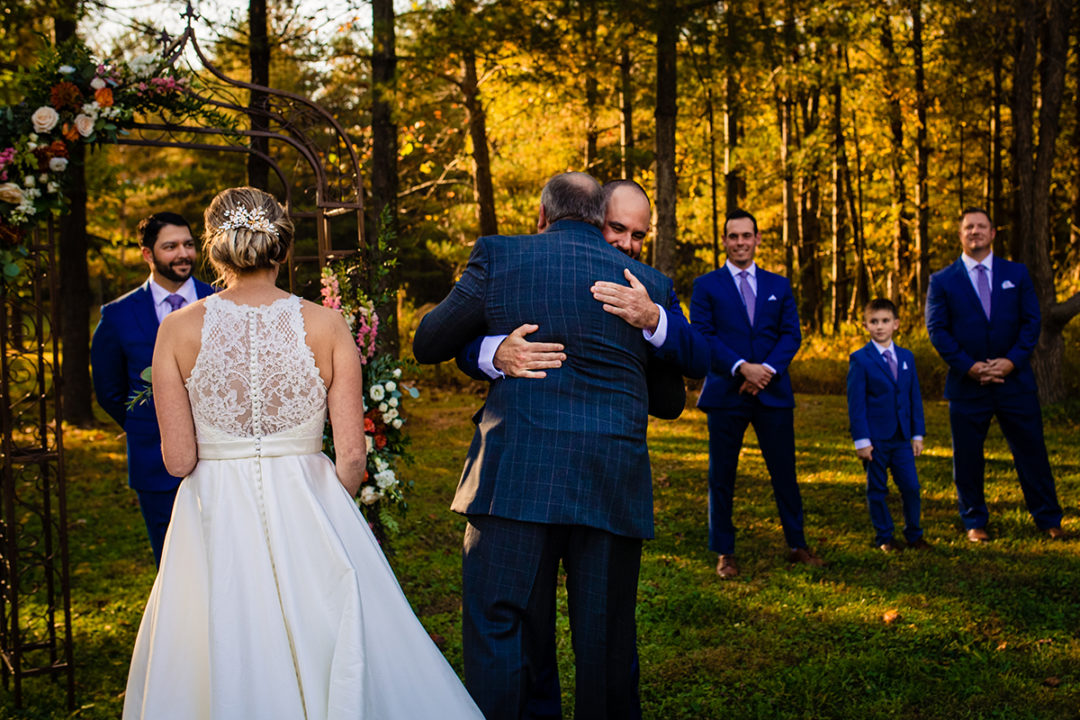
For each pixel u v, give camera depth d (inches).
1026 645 143.7
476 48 343.0
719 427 186.1
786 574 184.1
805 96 672.4
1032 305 203.6
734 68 362.9
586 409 99.4
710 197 761.0
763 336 189.6
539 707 113.4
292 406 94.7
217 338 93.0
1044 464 203.6
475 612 98.5
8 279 136.1
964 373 202.1
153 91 137.2
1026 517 217.9
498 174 665.0
